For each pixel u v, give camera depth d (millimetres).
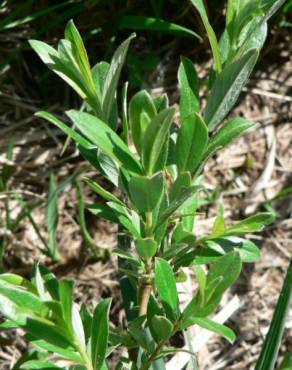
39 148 656
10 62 669
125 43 253
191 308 259
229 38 288
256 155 699
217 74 286
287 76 723
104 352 271
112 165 275
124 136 279
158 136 238
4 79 667
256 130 706
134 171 254
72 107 673
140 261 295
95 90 284
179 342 574
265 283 652
